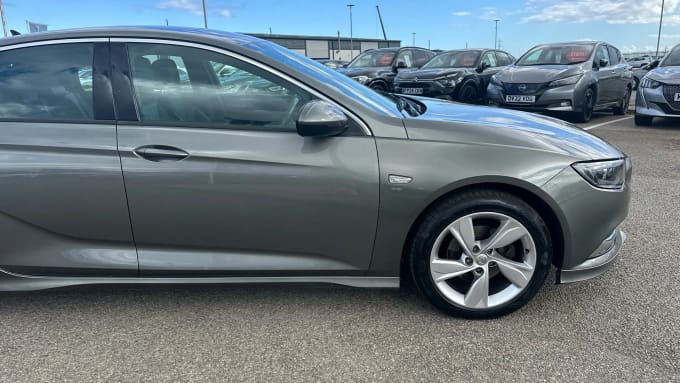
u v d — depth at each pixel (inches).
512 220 92.0
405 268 103.8
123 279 97.4
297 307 105.3
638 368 83.6
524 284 96.0
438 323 98.3
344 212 91.2
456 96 386.6
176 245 95.3
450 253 97.3
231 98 92.1
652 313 100.2
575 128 112.3
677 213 160.6
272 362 87.1
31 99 93.6
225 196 90.5
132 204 91.4
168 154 89.7
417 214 91.1
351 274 97.3
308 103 87.1
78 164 90.0
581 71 334.3
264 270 96.3
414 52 481.4
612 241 102.6
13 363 87.5
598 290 109.9
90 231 94.0
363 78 421.1
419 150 90.0
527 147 92.3
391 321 99.3
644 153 253.4
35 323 100.5
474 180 89.3
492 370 84.0
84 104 92.6
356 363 86.5
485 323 98.0
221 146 89.9
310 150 89.8
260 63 92.6
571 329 95.2
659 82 320.8
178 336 95.4
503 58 467.2
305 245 94.6
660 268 120.1
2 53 95.2
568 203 91.4
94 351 90.9
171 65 93.1
